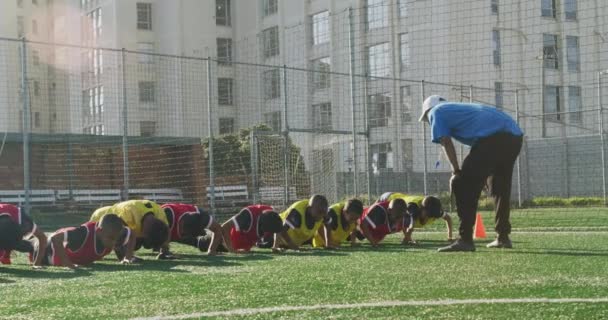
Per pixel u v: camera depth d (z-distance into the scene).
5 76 30.91
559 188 21.53
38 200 19.58
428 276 4.82
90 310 3.67
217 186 20.86
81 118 31.27
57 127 35.12
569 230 10.31
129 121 29.53
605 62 25.73
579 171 21.23
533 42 25.39
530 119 24.95
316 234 8.08
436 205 8.68
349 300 3.79
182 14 34.81
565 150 21.50
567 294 3.85
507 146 6.81
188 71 29.77
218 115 31.17
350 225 8.17
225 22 35.72
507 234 7.23
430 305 3.55
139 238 6.88
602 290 3.99
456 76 24.08
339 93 28.95
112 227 6.25
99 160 20.86
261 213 7.68
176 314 3.48
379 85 25.47
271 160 19.69
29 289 4.63
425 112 7.09
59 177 20.61
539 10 25.50
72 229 6.30
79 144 20.61
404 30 25.45
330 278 4.85
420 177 20.83
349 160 22.42
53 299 4.12
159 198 20.94
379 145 23.23
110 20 35.72
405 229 8.55
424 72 24.47
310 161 23.16
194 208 7.45
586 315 3.21
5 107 28.36
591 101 25.80
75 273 5.66
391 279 4.71
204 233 7.57
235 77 33.00
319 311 3.45
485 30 24.50
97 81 30.17
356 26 27.36
